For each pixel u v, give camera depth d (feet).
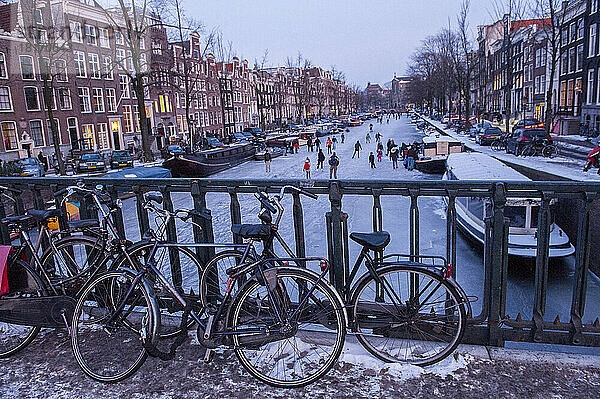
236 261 9.83
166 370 9.38
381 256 9.40
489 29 254.47
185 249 10.38
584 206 8.66
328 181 9.64
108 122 138.82
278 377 8.82
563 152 101.71
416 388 8.41
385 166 126.93
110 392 8.82
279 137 180.04
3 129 108.27
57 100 120.88
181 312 11.44
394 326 9.15
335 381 8.72
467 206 49.62
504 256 9.09
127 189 11.22
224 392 8.63
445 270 8.61
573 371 8.64
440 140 118.21
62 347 10.48
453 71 228.84
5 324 11.19
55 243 10.78
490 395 8.12
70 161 113.39
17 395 8.84
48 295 10.47
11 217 10.51
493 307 9.29
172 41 147.23
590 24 125.39
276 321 8.80
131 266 9.71
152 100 160.76
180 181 10.64
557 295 33.88
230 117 231.30
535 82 176.65
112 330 9.53
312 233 51.24
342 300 8.70
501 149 118.11
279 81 307.99
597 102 122.11
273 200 9.06
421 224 55.83
